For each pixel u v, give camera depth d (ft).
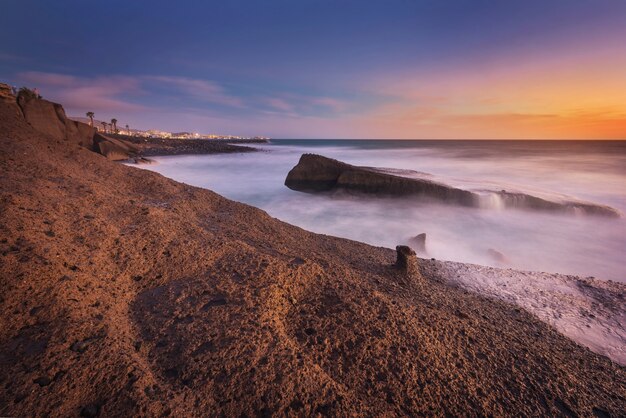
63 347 7.65
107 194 18.16
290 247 20.13
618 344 15.30
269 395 7.49
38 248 10.37
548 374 10.73
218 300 10.62
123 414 6.55
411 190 56.80
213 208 24.30
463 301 17.48
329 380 8.27
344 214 51.78
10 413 6.16
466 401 8.77
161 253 13.10
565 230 43.06
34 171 18.48
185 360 8.11
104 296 10.00
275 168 124.26
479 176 91.56
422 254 34.45
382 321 11.00
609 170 100.99
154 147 202.90
